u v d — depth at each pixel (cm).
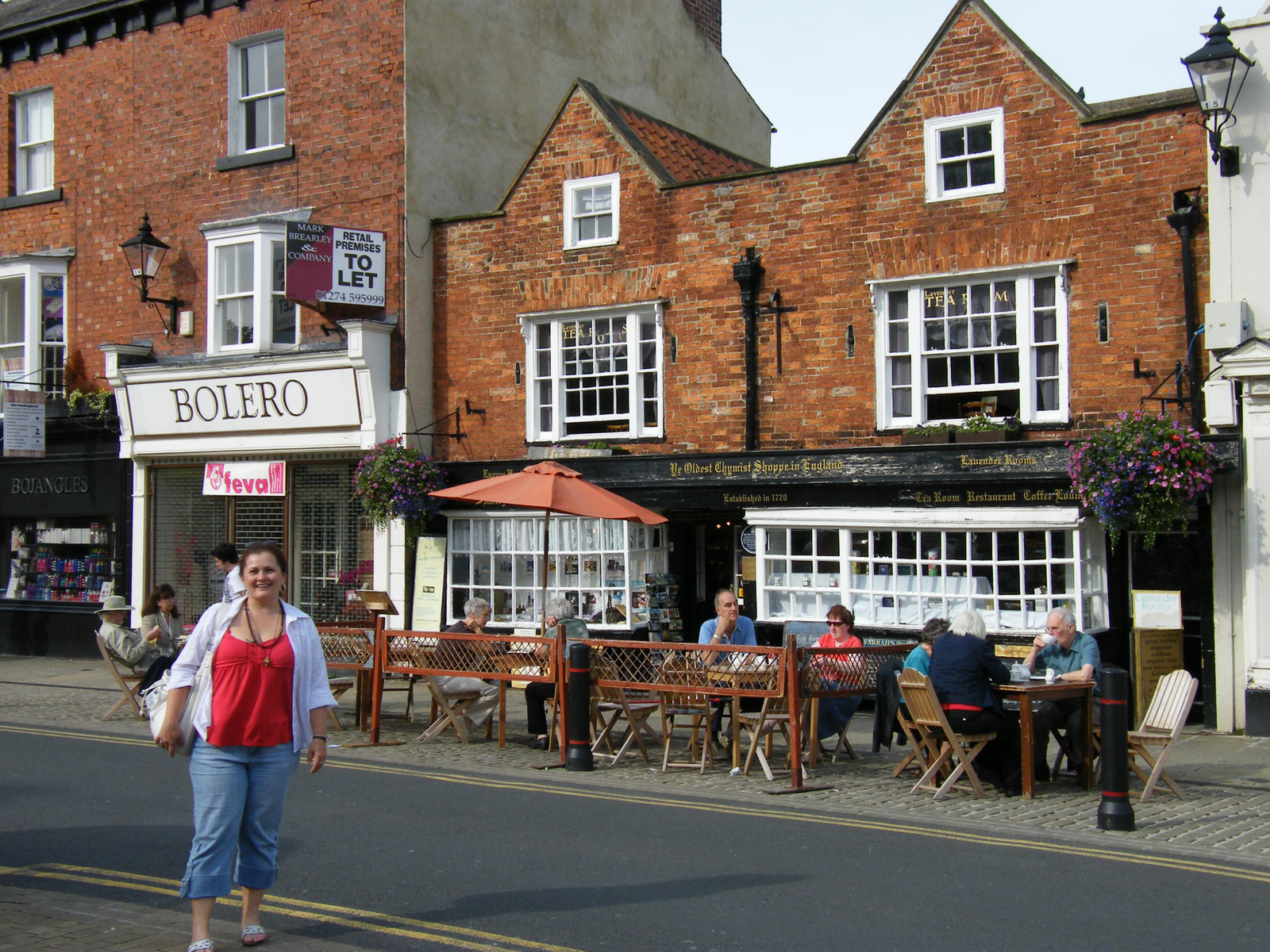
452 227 1750
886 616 1389
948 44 1405
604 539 1580
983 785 983
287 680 564
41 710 1414
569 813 866
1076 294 1331
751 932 586
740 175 1525
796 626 1425
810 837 791
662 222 1584
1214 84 1216
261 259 1825
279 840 778
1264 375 1178
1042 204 1348
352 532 1778
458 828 812
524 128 1959
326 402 1738
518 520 1641
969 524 1322
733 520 1622
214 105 1905
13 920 593
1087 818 864
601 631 1559
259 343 1816
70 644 1992
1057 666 1026
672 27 2344
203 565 1902
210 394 1836
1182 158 1279
